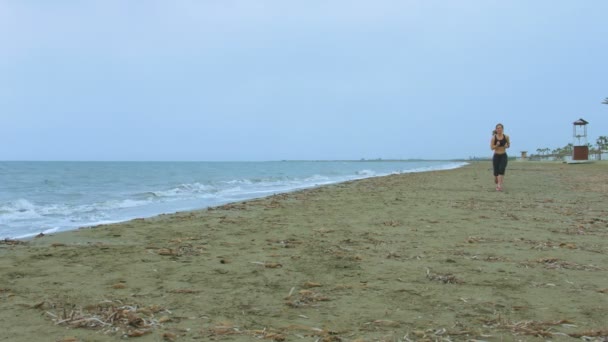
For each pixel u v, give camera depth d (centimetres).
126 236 645
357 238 614
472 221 765
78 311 316
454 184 1792
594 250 530
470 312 318
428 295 358
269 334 274
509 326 289
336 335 275
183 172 4816
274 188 2011
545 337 272
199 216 873
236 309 325
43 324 291
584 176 2331
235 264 467
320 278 411
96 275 423
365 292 367
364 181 2238
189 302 341
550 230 671
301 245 567
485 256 497
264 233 664
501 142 1405
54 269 447
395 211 918
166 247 561
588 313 315
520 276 414
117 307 326
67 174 4006
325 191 1527
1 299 347
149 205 1241
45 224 869
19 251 538
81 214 1029
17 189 2050
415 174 3086
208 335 274
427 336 273
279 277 415
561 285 385
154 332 278
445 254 509
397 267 449
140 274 427
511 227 700
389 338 270
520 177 2244
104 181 2852
